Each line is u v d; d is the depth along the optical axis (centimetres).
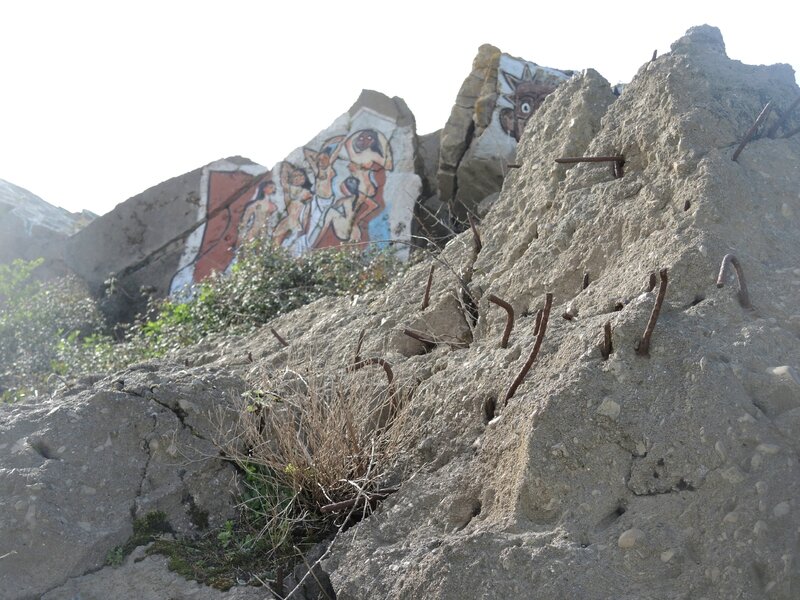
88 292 1620
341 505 356
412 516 334
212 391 411
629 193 409
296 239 1584
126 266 1659
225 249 1638
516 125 1431
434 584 284
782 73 445
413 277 522
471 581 277
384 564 314
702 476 275
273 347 521
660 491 280
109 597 329
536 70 1467
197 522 372
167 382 407
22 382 919
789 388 287
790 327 316
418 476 352
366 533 337
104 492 363
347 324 508
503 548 280
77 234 1695
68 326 1358
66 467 362
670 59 439
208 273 1630
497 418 338
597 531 279
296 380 421
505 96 1445
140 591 331
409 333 449
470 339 454
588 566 266
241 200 1653
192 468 382
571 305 381
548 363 342
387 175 1548
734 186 369
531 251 439
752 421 279
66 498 351
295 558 347
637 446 290
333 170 1590
